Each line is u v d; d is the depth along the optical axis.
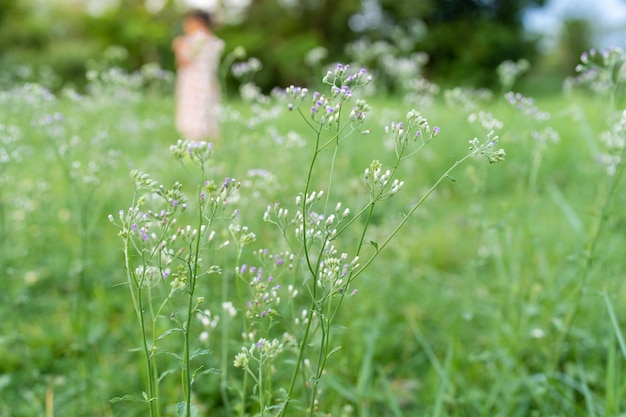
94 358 3.37
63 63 21.91
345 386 3.12
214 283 3.38
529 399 3.08
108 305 3.87
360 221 4.09
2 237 3.71
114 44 25.58
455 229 5.20
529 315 3.29
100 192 4.70
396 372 3.43
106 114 5.93
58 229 4.74
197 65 8.28
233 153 4.16
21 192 4.52
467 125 7.06
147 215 1.95
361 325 3.57
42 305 3.84
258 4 26.19
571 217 3.97
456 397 3.06
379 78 8.06
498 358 3.22
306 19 26.53
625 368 3.28
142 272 1.88
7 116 5.02
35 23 25.17
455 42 26.84
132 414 2.93
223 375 2.63
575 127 7.80
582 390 3.08
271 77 25.12
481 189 3.54
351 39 27.14
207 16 8.66
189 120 8.23
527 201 5.01
